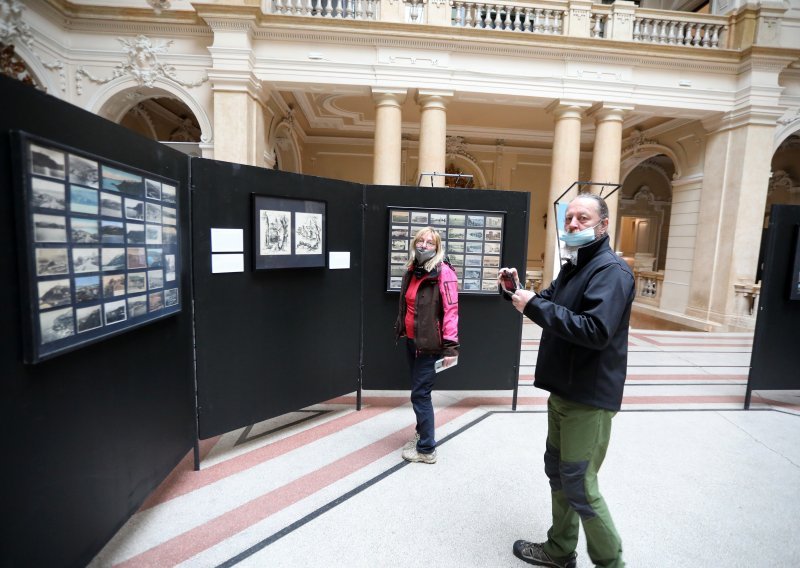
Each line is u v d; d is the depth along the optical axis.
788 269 3.51
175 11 7.23
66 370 1.44
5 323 1.19
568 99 7.95
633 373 4.83
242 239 2.52
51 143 1.29
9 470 1.22
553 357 1.59
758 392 4.16
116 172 1.62
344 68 7.59
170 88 7.55
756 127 8.02
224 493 2.24
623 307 1.40
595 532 1.48
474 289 3.37
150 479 1.98
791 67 8.19
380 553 1.82
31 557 1.31
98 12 7.20
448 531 1.97
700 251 9.12
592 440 1.50
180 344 2.23
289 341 2.86
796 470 2.60
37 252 1.25
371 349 3.37
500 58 7.79
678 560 1.81
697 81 8.16
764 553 1.86
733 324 8.30
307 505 2.14
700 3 10.09
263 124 8.09
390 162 7.85
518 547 1.82
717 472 2.55
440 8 7.66
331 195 3.00
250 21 7.01
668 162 17.11
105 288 1.58
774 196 15.69
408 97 9.43
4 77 1.16
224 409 2.53
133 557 1.77
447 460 2.63
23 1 6.39
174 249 2.11
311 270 2.94
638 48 7.82
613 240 8.33
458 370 3.46
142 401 1.90
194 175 2.27
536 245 14.25
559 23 8.04
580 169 13.85
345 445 2.81
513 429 3.12
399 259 3.25
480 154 13.76
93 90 7.50
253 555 1.79
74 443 1.49
